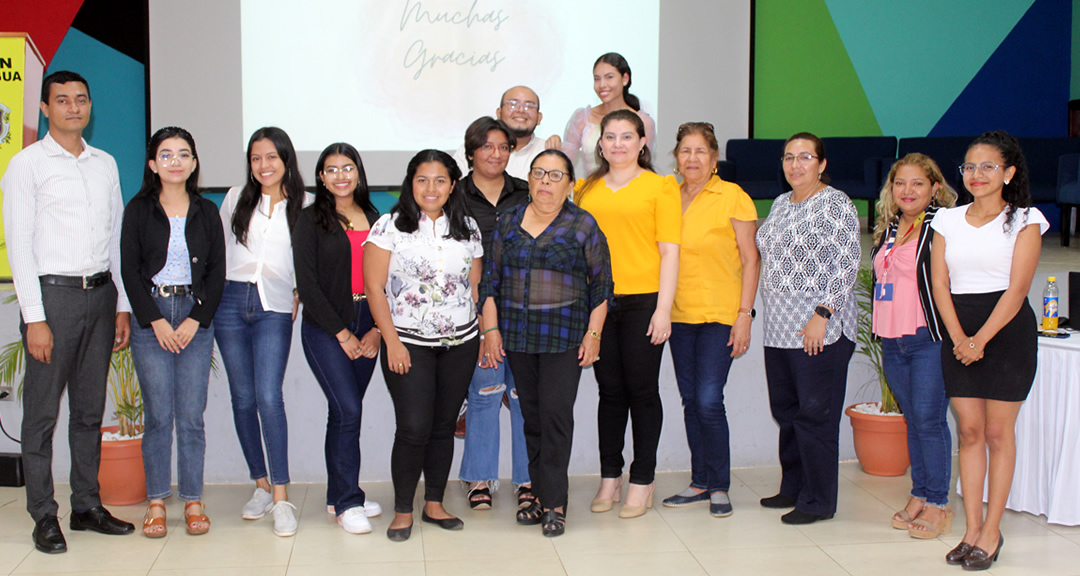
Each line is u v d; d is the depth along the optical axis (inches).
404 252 100.8
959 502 122.0
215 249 104.8
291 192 106.7
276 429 109.0
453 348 103.9
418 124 250.8
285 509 109.4
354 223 108.2
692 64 254.5
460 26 248.7
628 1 250.2
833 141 258.8
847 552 103.1
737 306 112.6
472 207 114.0
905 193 105.7
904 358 109.5
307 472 129.9
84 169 101.4
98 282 102.0
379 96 249.1
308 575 95.3
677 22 252.4
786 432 117.4
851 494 125.0
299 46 245.0
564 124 252.1
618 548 104.0
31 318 97.7
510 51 250.2
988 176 94.3
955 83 280.7
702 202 111.1
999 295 96.3
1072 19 281.6
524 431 110.4
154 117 241.9
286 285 108.0
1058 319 122.1
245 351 109.3
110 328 104.5
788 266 108.8
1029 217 94.3
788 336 109.7
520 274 103.3
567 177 100.7
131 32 244.5
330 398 107.0
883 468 133.6
